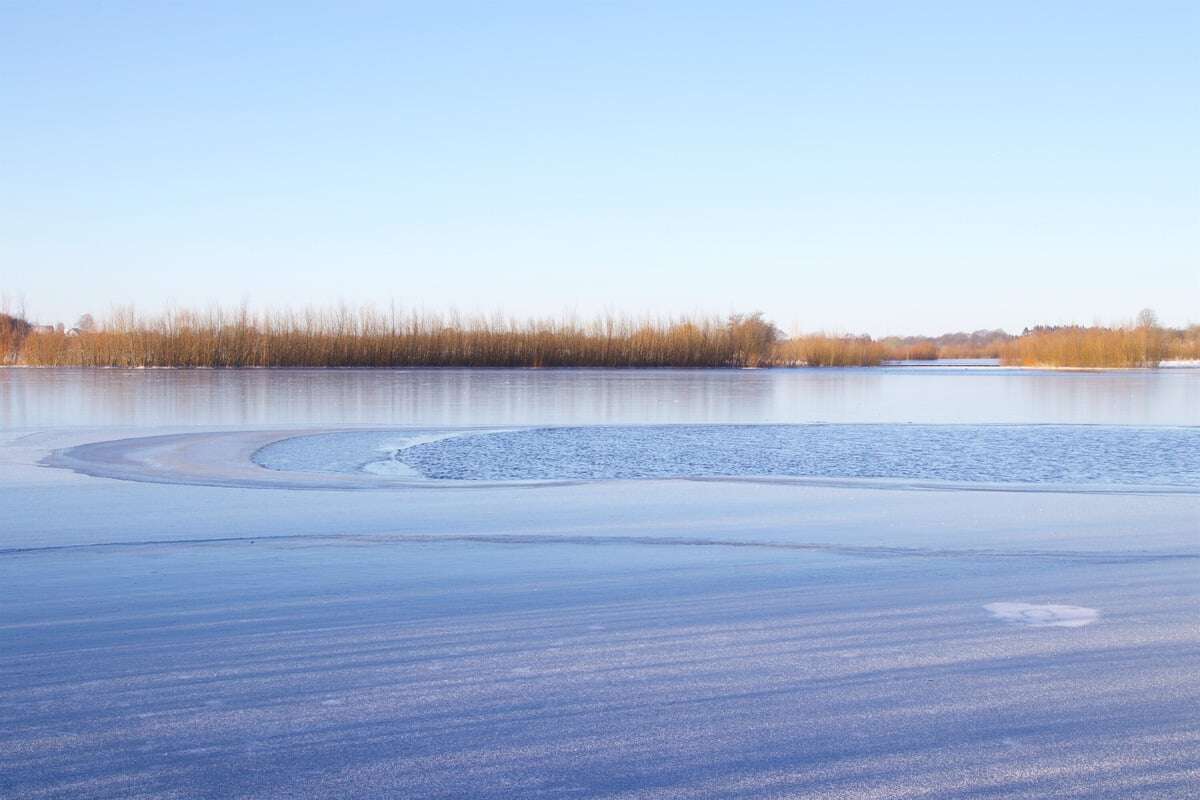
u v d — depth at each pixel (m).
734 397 40.31
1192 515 11.42
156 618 6.47
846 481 14.85
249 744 4.36
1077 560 8.62
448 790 3.91
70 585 7.48
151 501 12.26
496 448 20.22
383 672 5.35
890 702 4.91
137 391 39.44
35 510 11.44
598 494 13.18
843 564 8.40
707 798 3.85
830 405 35.75
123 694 4.98
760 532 10.09
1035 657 5.66
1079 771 4.10
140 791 3.89
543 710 4.78
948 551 9.03
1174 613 6.69
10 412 28.44
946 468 17.33
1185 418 29.83
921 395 42.59
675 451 19.92
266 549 9.03
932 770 4.11
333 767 4.12
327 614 6.59
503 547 9.17
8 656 5.61
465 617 6.52
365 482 14.46
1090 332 81.50
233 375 56.75
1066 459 18.78
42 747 4.31
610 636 6.07
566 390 44.22
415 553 8.85
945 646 5.88
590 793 3.89
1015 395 42.91
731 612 6.68
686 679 5.25
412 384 48.00
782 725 4.60
